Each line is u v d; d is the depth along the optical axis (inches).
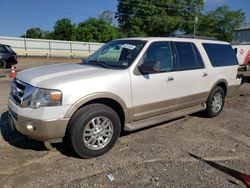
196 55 229.0
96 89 159.2
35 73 169.2
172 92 203.2
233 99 340.5
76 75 161.5
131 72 176.9
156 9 2652.6
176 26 2728.8
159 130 215.3
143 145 184.9
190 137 203.2
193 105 229.3
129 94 175.3
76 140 155.6
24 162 157.1
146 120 192.7
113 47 204.8
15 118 159.6
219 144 191.9
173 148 181.5
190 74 216.2
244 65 781.9
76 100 152.2
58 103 148.5
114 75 169.0
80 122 155.2
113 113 168.6
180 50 214.4
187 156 170.6
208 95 241.6
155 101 191.9
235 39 1952.5
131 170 151.0
